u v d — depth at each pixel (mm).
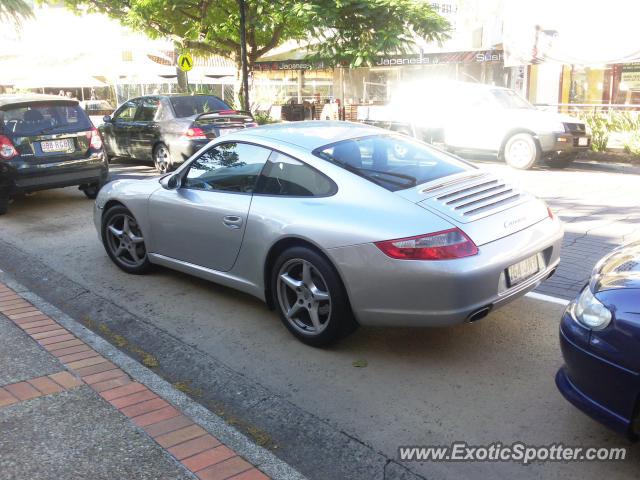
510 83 19906
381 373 3871
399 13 14789
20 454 2895
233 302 5121
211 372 3959
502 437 3166
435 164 4520
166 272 5914
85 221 8156
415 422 3320
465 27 20688
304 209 4102
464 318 3623
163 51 23750
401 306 3682
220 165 4871
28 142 8141
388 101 20750
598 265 3186
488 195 4121
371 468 2961
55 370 3756
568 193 9758
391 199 3855
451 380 3758
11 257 6551
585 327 2789
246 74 14914
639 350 2551
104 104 24984
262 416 3455
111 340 4523
